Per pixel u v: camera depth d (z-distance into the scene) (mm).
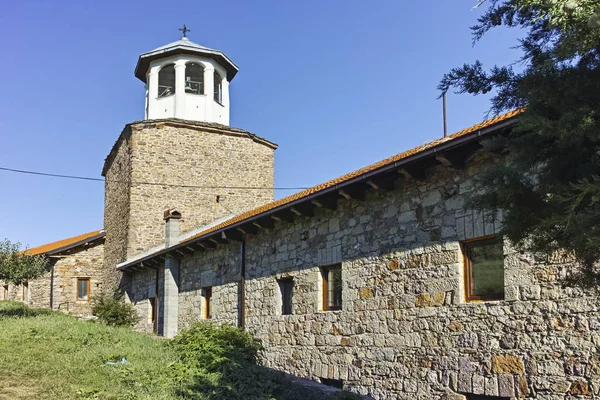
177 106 26922
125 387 8602
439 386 8633
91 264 29125
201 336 11984
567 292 7070
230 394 8852
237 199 26797
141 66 28062
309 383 10469
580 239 3623
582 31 3500
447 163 8469
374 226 10461
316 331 11680
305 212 12094
